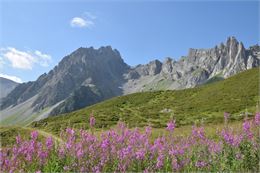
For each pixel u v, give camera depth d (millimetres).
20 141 14805
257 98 104062
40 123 111625
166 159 13938
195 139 15688
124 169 13195
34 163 13641
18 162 13781
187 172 13469
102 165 13242
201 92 137625
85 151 13695
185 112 106000
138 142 14914
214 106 105688
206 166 13680
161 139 15391
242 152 13414
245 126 14414
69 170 12898
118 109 124938
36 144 14453
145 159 13812
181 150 14516
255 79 126500
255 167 12844
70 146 13898
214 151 14305
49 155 13891
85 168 13000
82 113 122625
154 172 13422
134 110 121062
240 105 98500
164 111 112688
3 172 13391
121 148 14391
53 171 12844
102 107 133750
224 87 131625
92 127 15859
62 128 15844
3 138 59031
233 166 12805
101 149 14016
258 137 13805
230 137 14086
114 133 14828
